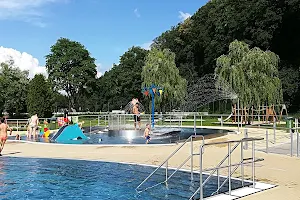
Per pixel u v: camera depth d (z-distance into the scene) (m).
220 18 64.19
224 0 69.31
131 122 34.50
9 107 59.12
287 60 57.47
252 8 56.22
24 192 10.54
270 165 13.16
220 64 38.53
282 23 55.81
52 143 21.39
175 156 15.78
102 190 10.49
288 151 16.72
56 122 36.31
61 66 82.06
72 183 11.49
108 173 12.81
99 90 96.38
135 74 80.88
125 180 11.62
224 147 18.19
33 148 19.78
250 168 12.67
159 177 11.80
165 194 9.66
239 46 37.75
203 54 75.38
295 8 52.06
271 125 32.97
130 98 82.31
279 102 36.62
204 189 9.91
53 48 82.94
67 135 24.22
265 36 53.91
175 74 50.97
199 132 28.23
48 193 10.38
